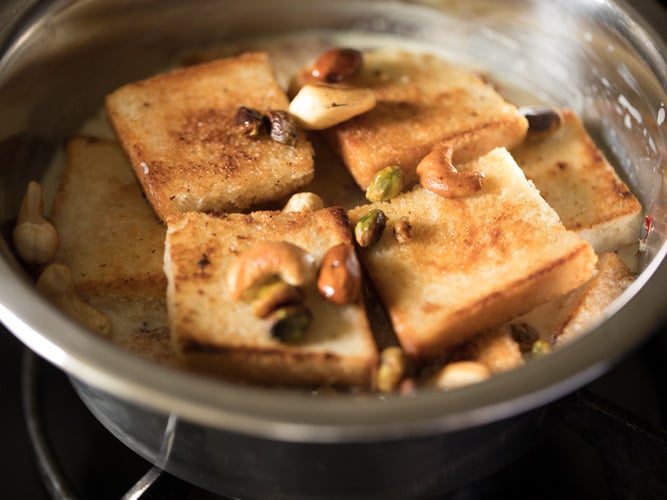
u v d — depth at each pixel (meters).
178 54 0.32
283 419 0.16
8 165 0.25
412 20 0.33
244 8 0.32
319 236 0.22
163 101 0.27
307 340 0.19
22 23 0.25
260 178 0.24
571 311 0.22
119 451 0.28
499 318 0.21
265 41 0.33
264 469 0.19
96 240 0.24
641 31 0.26
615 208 0.25
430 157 0.24
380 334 0.22
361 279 0.21
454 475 0.21
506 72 0.32
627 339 0.18
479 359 0.21
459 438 0.19
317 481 0.20
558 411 0.21
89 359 0.16
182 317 0.20
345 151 0.26
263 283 0.20
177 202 0.24
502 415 0.16
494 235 0.22
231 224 0.22
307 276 0.20
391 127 0.26
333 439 0.16
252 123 0.25
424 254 0.22
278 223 0.22
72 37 0.27
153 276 0.23
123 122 0.26
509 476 0.27
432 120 0.27
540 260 0.22
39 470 0.27
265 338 0.19
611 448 0.23
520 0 0.29
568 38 0.29
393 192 0.24
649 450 0.22
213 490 0.21
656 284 0.19
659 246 0.24
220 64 0.28
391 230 0.22
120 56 0.30
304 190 0.26
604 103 0.29
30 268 0.23
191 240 0.21
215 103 0.27
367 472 0.19
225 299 0.20
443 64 0.29
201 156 0.25
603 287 0.23
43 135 0.27
